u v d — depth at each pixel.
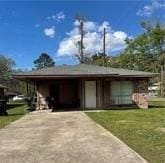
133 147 8.23
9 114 20.23
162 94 53.56
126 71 23.81
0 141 9.59
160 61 58.41
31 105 22.80
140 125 12.68
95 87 23.12
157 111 20.05
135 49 60.84
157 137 9.62
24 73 20.98
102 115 17.38
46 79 22.55
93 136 10.05
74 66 25.45
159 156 7.17
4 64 62.72
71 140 9.43
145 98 23.58
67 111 20.98
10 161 7.06
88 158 7.14
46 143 9.03
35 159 7.17
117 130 11.27
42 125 13.37
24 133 11.12
